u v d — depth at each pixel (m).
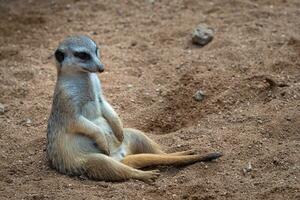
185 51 13.23
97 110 9.41
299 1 15.27
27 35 14.87
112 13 15.73
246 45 13.00
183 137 10.02
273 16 14.46
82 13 15.88
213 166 9.04
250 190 8.37
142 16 15.35
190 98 11.31
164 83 12.02
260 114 10.31
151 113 10.98
